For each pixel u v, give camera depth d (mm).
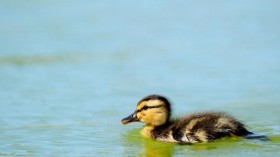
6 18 30531
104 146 13477
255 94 18391
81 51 25062
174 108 17062
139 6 33688
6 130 15086
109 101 18062
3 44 26016
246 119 15570
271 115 15977
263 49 24406
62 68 22562
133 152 12898
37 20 30141
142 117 14297
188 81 20312
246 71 21297
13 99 18375
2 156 12766
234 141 13141
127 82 20391
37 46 25719
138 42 26453
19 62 23438
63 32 28094
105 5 33625
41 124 15672
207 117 13578
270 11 31656
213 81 20219
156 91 19109
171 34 27750
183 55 24109
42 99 18328
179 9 32938
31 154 12898
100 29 28734
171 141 13586
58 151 13102
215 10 32469
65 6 33250
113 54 24609
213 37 26922
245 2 34469
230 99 17922
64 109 17250
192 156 12273
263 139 13273
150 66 22594
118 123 15711
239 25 28953
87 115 16562
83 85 20062
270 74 20750
